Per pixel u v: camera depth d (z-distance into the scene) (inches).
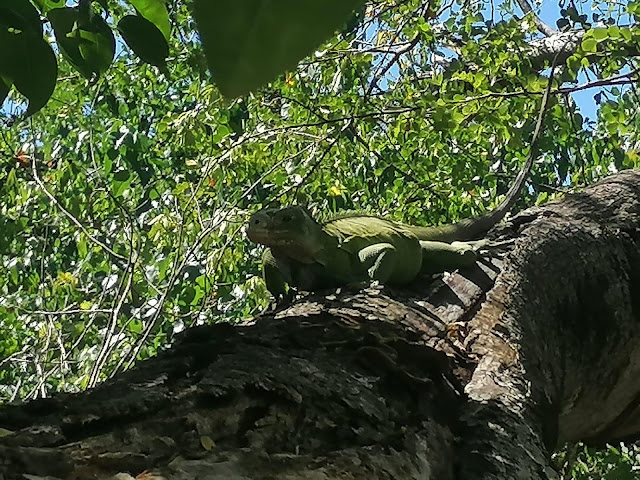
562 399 90.9
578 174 260.2
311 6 13.0
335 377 58.7
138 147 280.2
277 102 272.2
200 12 12.9
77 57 60.0
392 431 56.1
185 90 318.7
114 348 219.6
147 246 266.2
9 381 267.6
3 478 34.9
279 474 43.7
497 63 223.5
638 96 271.3
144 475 38.3
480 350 81.6
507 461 61.8
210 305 239.0
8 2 49.8
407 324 85.0
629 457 229.0
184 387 50.8
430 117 223.8
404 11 252.8
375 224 119.6
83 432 43.1
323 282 117.7
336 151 254.5
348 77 255.1
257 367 55.7
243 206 289.7
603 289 105.0
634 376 104.6
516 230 114.3
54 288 256.1
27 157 261.4
